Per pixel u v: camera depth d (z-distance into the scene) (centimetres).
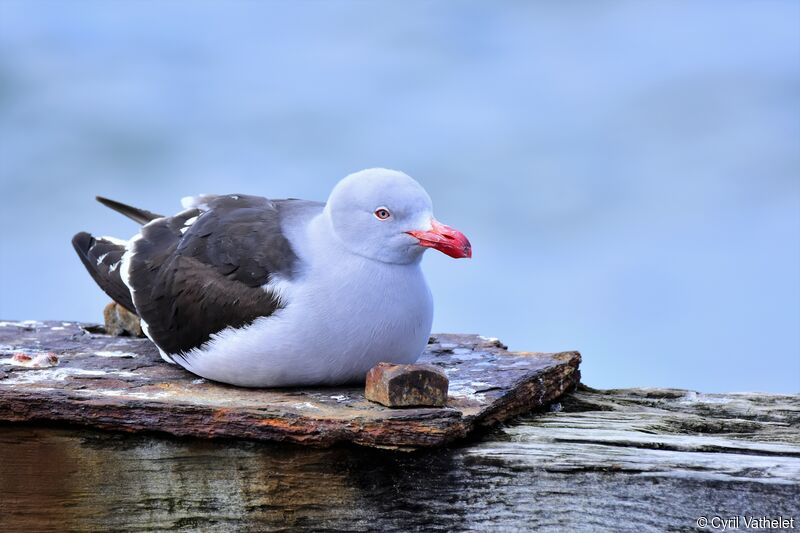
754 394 1062
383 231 957
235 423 879
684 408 1031
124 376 1021
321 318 947
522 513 845
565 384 1066
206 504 898
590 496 830
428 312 1002
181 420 887
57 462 916
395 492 870
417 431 856
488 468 852
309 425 865
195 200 1173
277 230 1006
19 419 909
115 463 907
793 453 857
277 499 885
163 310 1042
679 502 812
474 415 897
